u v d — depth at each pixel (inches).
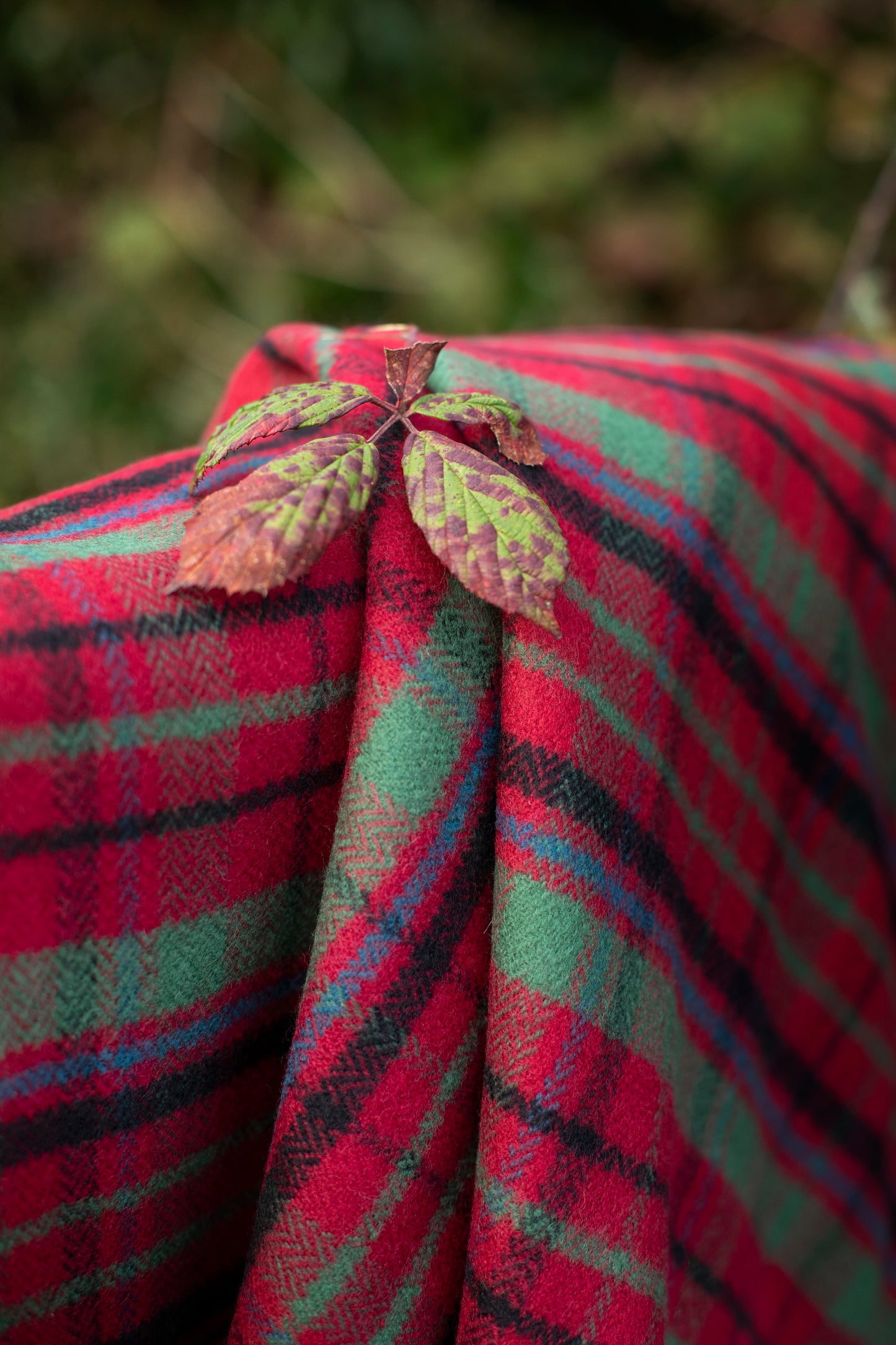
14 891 15.6
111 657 15.7
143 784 16.0
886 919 24.5
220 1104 17.8
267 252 59.1
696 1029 20.3
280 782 16.9
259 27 60.7
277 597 16.6
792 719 21.7
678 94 63.4
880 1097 25.1
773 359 24.0
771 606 21.0
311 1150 16.6
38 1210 16.6
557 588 17.4
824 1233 24.5
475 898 17.2
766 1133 22.6
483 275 58.2
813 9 63.2
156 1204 17.5
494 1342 16.4
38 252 58.4
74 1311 17.3
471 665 17.1
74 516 17.7
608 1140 17.0
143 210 57.4
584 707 17.3
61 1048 16.2
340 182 60.1
